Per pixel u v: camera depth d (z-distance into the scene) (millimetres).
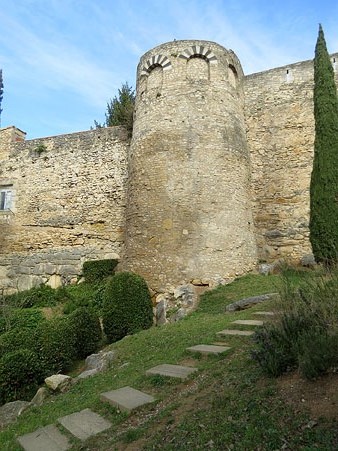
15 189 18891
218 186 12680
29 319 12062
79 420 4684
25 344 8242
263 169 15000
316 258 10773
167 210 12414
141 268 12281
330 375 3967
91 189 17312
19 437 4707
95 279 15453
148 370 5832
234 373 4871
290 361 4383
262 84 15883
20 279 17500
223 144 13234
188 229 12078
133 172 13664
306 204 14094
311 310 4863
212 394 4414
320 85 12109
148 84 14375
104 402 5051
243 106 15617
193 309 10609
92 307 12523
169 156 12953
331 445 3066
